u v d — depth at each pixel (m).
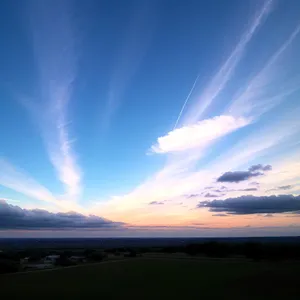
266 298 30.22
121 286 38.69
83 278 46.50
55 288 37.50
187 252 108.88
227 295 31.84
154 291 34.66
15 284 41.22
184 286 37.94
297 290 34.09
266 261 71.12
